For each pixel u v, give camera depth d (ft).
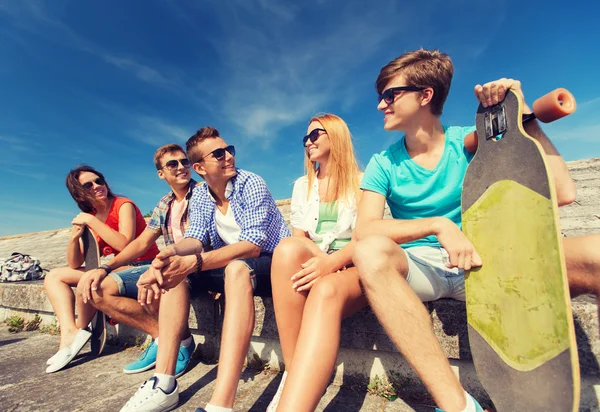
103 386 7.50
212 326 8.50
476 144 5.46
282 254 5.68
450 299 6.24
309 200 8.50
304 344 4.54
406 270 5.17
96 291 7.90
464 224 5.06
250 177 7.96
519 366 3.98
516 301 4.09
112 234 9.90
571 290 4.54
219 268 7.61
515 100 4.42
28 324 12.58
